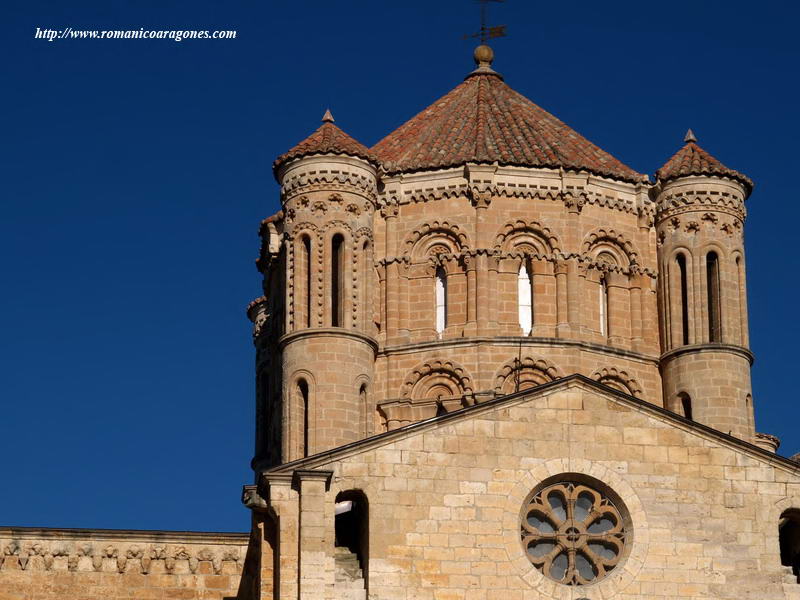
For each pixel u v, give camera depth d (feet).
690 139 307.58
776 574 237.86
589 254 298.35
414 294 296.30
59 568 276.21
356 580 233.76
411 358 292.61
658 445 240.73
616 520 238.89
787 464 241.14
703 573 237.25
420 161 300.40
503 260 295.48
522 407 239.91
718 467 240.73
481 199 296.10
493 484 237.25
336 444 279.90
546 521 238.27
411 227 297.74
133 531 278.67
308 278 288.71
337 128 297.53
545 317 294.25
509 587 234.38
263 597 236.22
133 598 276.82
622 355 295.28
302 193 290.76
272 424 301.84
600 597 235.61
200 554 279.28
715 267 297.12
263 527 238.89
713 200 298.15
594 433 239.91
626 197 302.25
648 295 299.99
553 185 298.15
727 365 291.58
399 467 236.63
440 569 234.17
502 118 313.94
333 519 233.55
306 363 283.38
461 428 238.48
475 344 290.76
